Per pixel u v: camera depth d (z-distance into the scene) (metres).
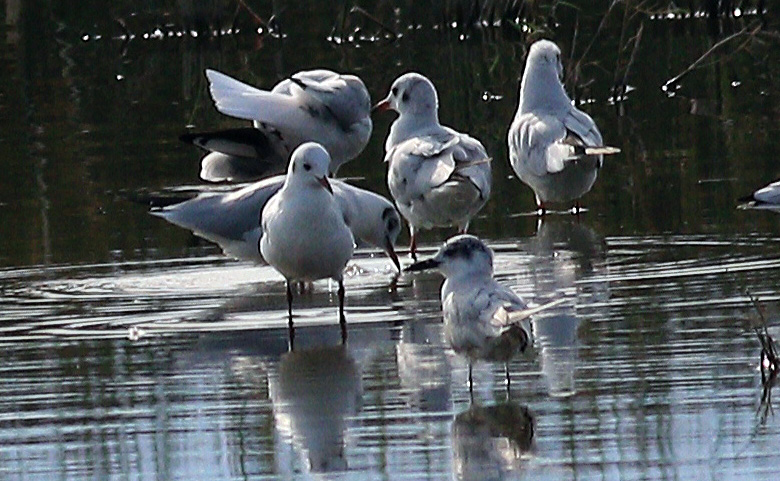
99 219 17.94
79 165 20.89
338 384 11.81
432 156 15.95
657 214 17.12
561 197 17.30
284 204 13.36
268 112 18.67
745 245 15.58
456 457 10.20
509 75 26.28
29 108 25.44
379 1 32.41
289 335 13.27
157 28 32.69
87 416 11.34
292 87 19.11
